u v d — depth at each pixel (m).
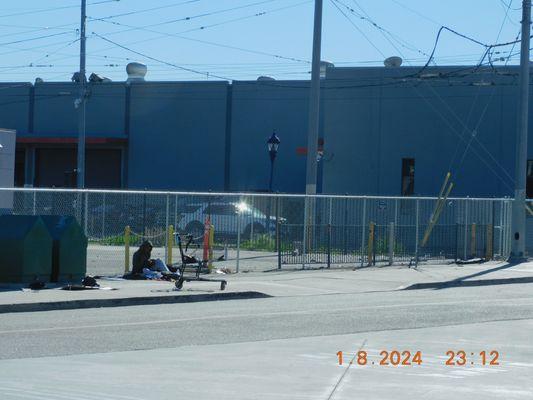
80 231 24.92
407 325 18.34
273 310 20.78
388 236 33.94
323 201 35.84
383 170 55.53
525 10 34.06
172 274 26.77
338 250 32.53
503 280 29.47
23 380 12.14
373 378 12.60
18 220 24.06
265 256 34.56
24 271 23.70
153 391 11.48
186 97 64.25
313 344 15.69
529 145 53.12
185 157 64.19
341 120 56.41
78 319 18.88
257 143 62.62
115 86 65.62
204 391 11.50
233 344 15.61
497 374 13.09
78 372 12.76
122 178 65.44
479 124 53.53
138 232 39.12
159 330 17.27
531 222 40.69
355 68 56.00
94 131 66.00
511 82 52.47
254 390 11.61
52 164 68.38
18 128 67.62
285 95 62.06
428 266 33.22
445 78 52.12
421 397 11.33
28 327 17.53
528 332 17.52
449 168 54.16
